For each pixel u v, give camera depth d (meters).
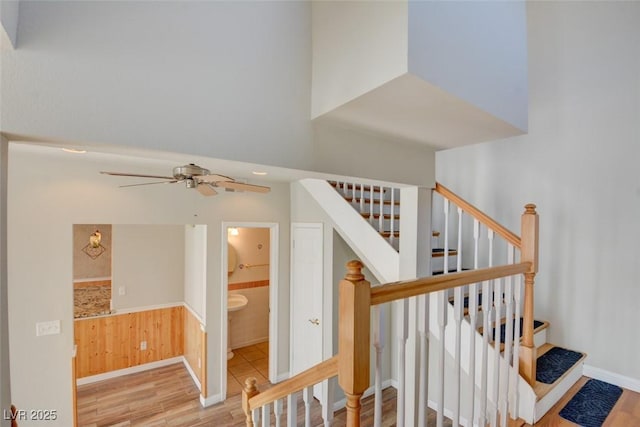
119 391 3.92
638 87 2.43
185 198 3.55
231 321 5.25
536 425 1.92
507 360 1.81
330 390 1.24
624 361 2.47
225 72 1.40
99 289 5.28
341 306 1.06
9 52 0.96
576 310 2.73
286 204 4.28
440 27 1.31
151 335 4.54
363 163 1.93
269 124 1.53
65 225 2.88
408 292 1.19
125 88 1.15
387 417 3.19
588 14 2.68
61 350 2.84
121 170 3.16
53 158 2.80
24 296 2.72
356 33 1.41
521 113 1.84
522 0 1.87
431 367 2.77
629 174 2.47
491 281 1.64
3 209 0.98
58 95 1.03
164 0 1.25
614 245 2.54
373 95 1.37
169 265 4.68
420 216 2.36
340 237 3.60
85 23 1.08
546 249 2.91
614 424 1.95
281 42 1.58
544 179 2.93
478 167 3.43
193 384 4.10
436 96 1.38
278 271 4.21
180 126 1.27
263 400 1.57
